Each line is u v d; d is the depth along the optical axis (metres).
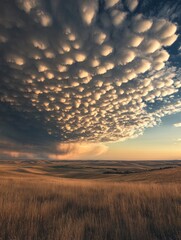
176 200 7.56
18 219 5.11
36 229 4.46
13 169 103.31
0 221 4.84
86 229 4.70
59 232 4.22
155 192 8.84
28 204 6.89
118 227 4.66
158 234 4.54
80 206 7.36
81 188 13.33
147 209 6.33
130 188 11.61
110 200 7.53
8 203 6.42
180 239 4.17
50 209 6.31
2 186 13.20
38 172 100.06
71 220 4.97
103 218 5.60
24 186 14.41
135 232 4.40
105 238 4.18
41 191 11.24
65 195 9.66
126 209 6.08
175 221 4.92
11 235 4.18
